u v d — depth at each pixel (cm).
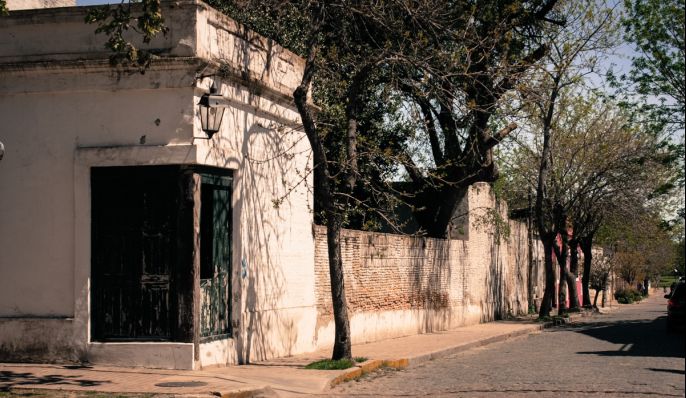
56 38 1355
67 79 1340
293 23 1961
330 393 1235
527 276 4306
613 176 4081
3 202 1359
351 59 1984
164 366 1288
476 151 2547
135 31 1334
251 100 1510
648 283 11250
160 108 1320
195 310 1295
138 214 1323
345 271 2006
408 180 2752
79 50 1348
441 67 1919
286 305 1664
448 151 2614
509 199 4156
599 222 4669
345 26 1897
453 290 2870
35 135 1355
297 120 1727
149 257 1318
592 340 2394
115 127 1331
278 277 1628
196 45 1309
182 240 1298
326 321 1900
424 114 2592
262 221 1559
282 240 1650
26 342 1330
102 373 1230
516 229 4012
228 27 1428
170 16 1321
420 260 2548
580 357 1792
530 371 1491
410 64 1770
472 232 3130
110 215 1332
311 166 1791
